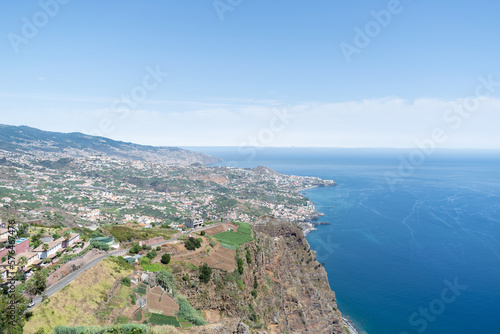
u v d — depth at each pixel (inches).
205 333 2637.8
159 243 4384.8
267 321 4212.6
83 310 2529.5
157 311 2950.3
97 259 3462.1
